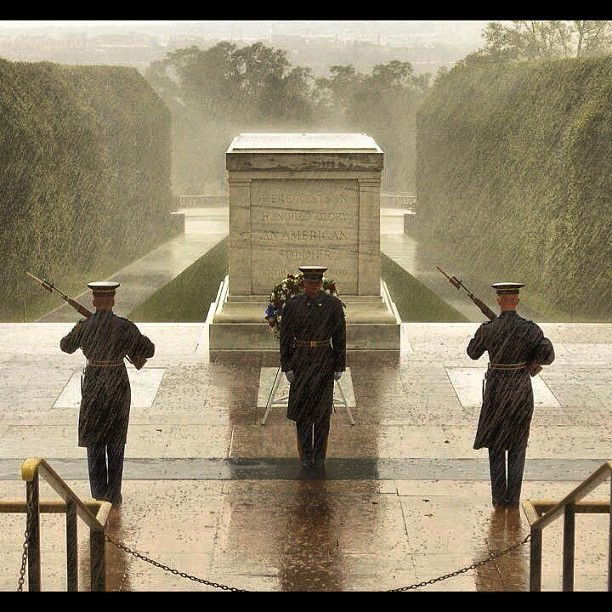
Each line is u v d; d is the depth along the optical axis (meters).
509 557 27.44
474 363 47.31
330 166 47.66
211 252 142.12
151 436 37.41
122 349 31.20
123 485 32.72
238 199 48.25
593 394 42.75
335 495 31.86
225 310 49.06
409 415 39.97
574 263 93.69
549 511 22.59
